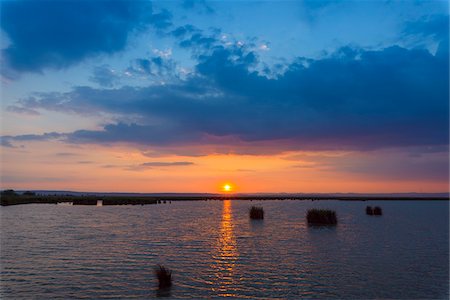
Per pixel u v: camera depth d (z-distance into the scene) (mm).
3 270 17609
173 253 22312
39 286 15062
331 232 33500
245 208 81562
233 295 14211
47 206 74938
